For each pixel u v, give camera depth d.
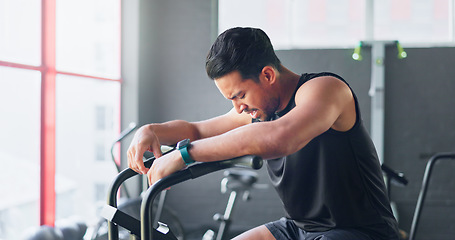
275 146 0.98
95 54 4.50
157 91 5.09
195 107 5.03
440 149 4.64
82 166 4.80
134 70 4.68
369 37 4.78
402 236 3.98
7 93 3.53
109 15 4.66
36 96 3.44
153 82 5.09
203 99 5.02
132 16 4.67
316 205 1.26
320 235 1.26
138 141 1.26
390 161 4.71
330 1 4.86
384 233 1.24
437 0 4.69
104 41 4.59
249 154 0.99
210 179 4.96
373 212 1.23
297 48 4.82
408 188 4.66
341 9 4.84
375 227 1.24
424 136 4.66
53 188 3.47
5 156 3.77
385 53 4.71
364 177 1.21
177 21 5.04
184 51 5.04
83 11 4.28
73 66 4.16
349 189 1.21
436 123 4.65
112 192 1.17
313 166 1.24
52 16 3.46
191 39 5.02
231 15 5.02
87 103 4.70
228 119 1.51
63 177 4.87
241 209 4.89
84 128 4.71
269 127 0.99
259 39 1.17
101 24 4.55
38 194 3.42
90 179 4.81
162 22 5.06
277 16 4.94
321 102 1.06
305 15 4.89
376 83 4.18
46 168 3.44
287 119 1.01
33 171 3.54
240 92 1.18
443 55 4.63
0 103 3.54
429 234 4.63
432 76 4.65
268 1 4.96
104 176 4.77
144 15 4.84
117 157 4.70
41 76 3.40
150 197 0.97
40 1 3.40
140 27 4.73
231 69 1.14
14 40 3.41
